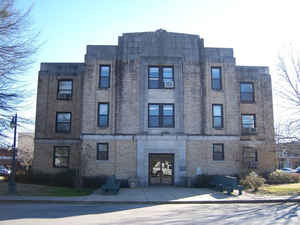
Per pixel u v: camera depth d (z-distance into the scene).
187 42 26.52
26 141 43.94
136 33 26.27
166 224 10.14
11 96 15.04
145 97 25.25
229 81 26.44
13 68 14.43
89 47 26.00
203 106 25.66
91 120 24.95
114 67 25.73
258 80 29.73
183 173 24.36
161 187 23.55
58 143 27.66
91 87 25.42
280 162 68.75
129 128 24.81
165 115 25.19
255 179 20.94
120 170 24.30
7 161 44.66
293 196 17.89
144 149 24.56
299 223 10.28
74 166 27.20
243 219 11.10
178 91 25.53
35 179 25.61
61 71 28.89
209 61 26.50
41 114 28.09
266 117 29.17
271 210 13.50
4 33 13.54
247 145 28.25
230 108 26.03
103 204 15.76
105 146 24.80
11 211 12.93
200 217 11.66
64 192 19.70
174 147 24.72
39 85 28.59
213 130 25.50
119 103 25.16
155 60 25.86
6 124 16.44
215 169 24.94
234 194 19.00
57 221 10.66
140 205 15.45
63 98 28.36
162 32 26.36
